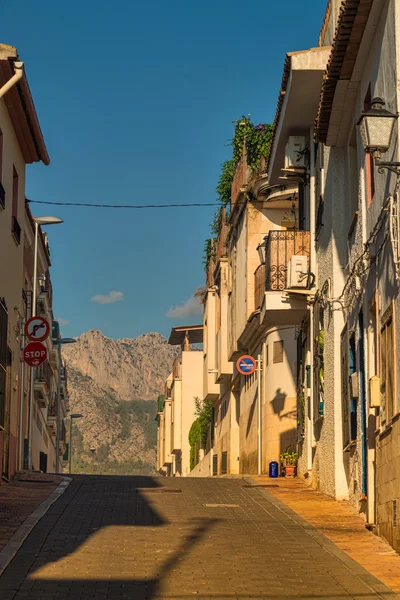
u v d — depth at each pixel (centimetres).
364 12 1402
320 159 2177
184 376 6103
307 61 2078
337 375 1939
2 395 2083
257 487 2186
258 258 3275
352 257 1767
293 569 1154
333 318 1955
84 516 1590
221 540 1363
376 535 1434
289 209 3266
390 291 1351
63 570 1118
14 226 2308
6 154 2184
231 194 3847
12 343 2302
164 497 1912
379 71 1415
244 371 3216
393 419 1309
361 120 1190
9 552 1208
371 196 1576
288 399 2994
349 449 1823
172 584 1053
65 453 8031
